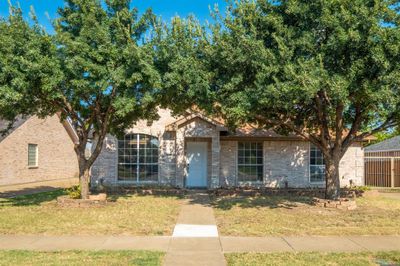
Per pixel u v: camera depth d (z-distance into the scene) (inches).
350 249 305.4
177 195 668.1
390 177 912.3
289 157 784.9
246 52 433.1
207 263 264.8
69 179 1146.7
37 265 255.3
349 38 398.0
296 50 444.1
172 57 481.1
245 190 682.2
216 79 477.1
